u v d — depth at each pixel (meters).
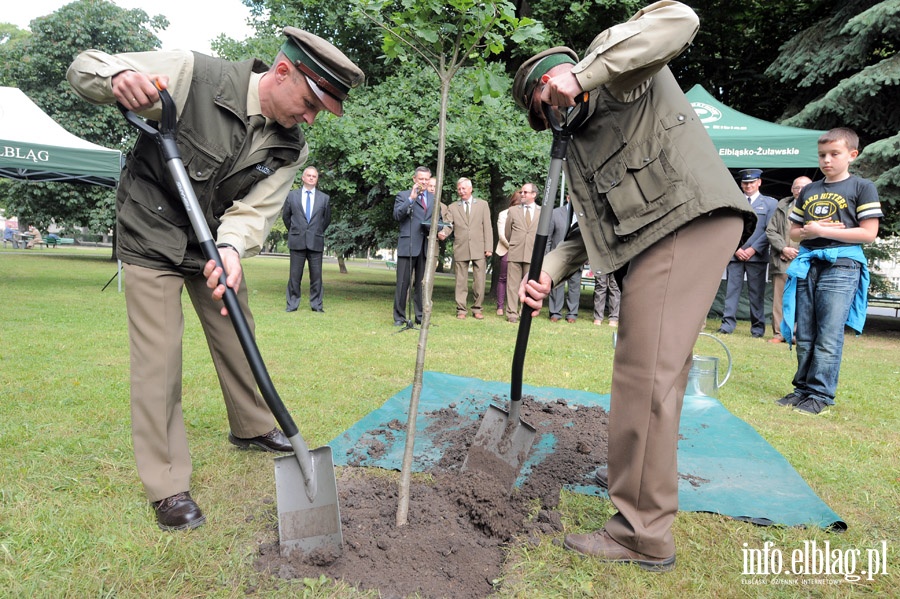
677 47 1.71
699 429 3.39
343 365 4.82
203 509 2.24
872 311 16.44
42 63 21.52
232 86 2.07
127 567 1.84
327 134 9.53
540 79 1.95
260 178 2.22
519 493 2.45
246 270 20.02
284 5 11.27
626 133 1.92
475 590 1.81
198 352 5.12
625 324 1.95
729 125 8.77
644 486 1.93
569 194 2.09
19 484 2.35
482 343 6.23
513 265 8.26
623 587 1.84
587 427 3.28
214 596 1.74
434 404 3.68
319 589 1.77
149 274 2.14
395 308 7.58
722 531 2.23
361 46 10.95
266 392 1.91
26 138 9.04
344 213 14.95
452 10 2.00
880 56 10.13
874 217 3.80
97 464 2.59
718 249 1.87
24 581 1.75
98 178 12.47
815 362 4.05
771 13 11.98
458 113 9.66
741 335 8.04
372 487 2.44
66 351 4.91
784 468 2.82
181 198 1.94
